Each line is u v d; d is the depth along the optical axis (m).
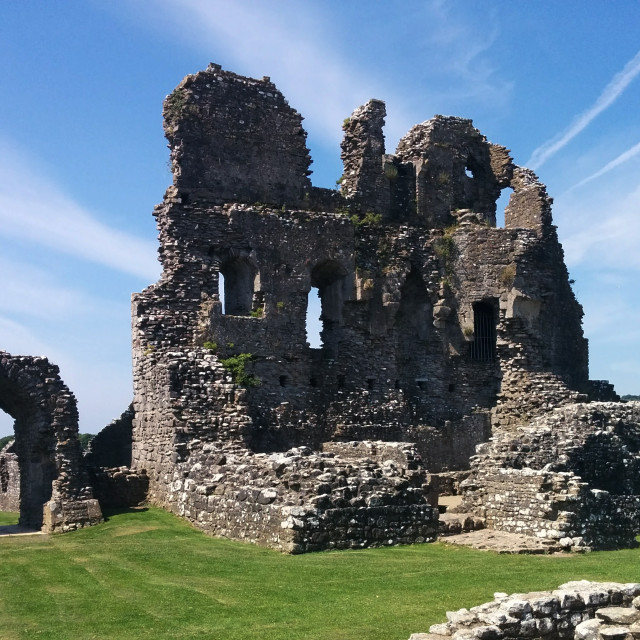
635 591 14.87
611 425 34.62
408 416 41.31
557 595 14.45
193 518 27.39
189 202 37.81
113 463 38.38
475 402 43.75
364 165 43.22
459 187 46.31
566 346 46.16
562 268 46.34
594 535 25.58
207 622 16.36
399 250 42.84
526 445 29.67
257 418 37.16
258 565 20.84
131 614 17.16
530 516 25.62
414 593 18.08
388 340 41.75
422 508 25.11
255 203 39.56
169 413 31.42
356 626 15.68
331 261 40.69
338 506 23.42
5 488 42.72
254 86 40.34
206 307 36.81
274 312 38.50
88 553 23.64
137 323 35.56
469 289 43.41
